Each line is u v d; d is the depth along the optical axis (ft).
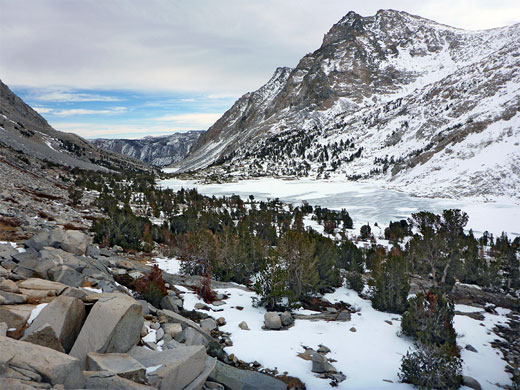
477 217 295.07
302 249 67.67
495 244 193.57
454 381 34.78
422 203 385.70
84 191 239.71
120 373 20.88
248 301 58.34
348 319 56.03
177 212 253.24
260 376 30.89
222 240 84.02
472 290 96.12
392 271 66.03
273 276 55.88
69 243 49.26
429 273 105.09
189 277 65.26
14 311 24.56
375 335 48.62
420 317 49.21
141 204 262.26
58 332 22.94
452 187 438.81
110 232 81.30
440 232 94.38
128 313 25.90
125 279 49.55
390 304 64.80
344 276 98.32
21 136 608.19
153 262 74.54
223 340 39.86
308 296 69.15
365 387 32.55
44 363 17.80
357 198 448.65
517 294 95.81
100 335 23.71
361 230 227.61
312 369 34.91
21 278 33.91
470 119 613.11
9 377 16.51
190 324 37.76
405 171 581.53
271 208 334.44
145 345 28.91
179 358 25.22
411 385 34.45
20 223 63.72
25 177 171.32
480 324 63.82
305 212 335.06
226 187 603.26
